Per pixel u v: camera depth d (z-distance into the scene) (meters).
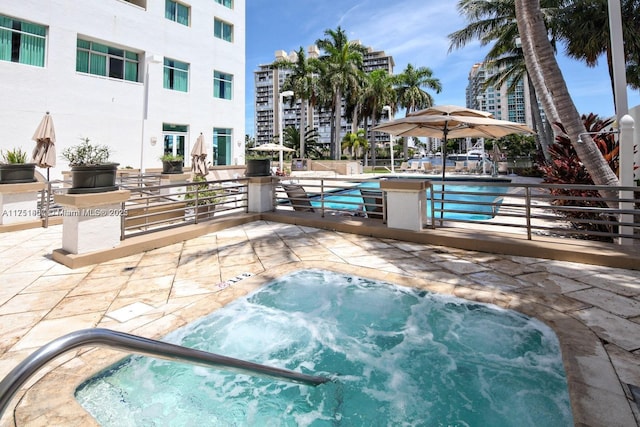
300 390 2.23
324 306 3.31
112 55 13.26
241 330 2.87
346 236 5.82
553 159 6.70
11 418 1.70
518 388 2.08
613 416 1.62
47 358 1.00
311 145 42.34
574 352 2.19
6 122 10.60
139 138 13.92
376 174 24.09
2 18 10.56
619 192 4.37
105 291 3.48
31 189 6.54
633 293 3.14
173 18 15.23
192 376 2.34
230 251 4.98
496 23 17.78
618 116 4.59
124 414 1.94
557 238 4.78
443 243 5.05
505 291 3.28
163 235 5.30
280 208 8.36
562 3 15.99
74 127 12.02
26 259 4.55
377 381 2.29
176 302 3.21
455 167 27.12
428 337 2.74
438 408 2.02
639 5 14.11
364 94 32.75
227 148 17.98
